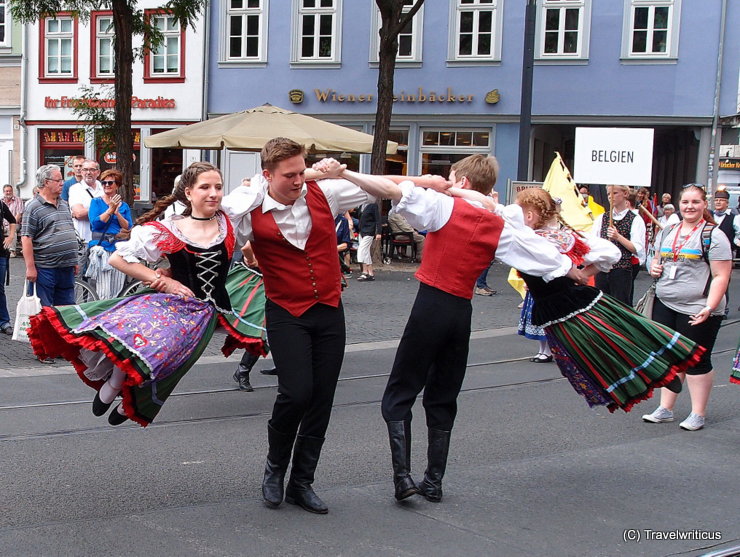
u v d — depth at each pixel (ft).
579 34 73.00
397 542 13.35
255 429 19.99
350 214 60.03
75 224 32.76
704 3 70.79
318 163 14.17
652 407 22.95
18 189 83.35
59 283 28.63
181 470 16.80
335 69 77.51
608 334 15.96
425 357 14.78
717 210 44.29
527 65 55.47
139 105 80.38
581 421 21.38
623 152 34.42
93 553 12.64
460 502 15.28
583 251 16.06
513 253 15.12
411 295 46.24
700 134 72.49
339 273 14.65
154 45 61.16
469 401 23.34
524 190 16.76
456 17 74.74
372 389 24.45
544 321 16.43
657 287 21.01
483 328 36.81
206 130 46.75
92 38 80.59
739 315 41.50
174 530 13.61
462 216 14.57
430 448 15.29
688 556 13.07
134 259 14.43
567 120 74.13
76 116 81.35
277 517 14.28
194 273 14.69
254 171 72.23
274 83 78.69
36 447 18.08
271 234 13.87
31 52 81.61
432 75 75.72
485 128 75.51
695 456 18.51
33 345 14.51
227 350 16.51
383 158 57.67
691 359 15.87
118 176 32.27
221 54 79.10
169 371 14.03
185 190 14.58
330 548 13.05
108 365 14.75
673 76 72.02
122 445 18.43
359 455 18.06
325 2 77.25
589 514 14.82
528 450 18.79
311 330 14.29
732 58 70.95
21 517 14.05
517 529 14.03
